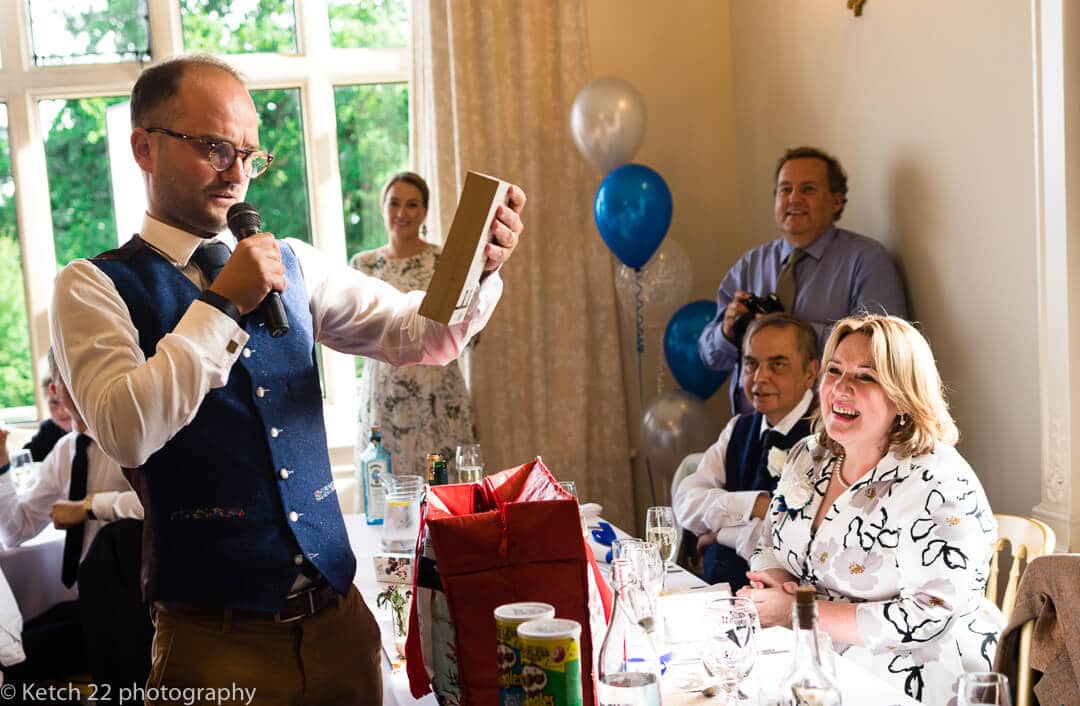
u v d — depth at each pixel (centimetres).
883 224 390
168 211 159
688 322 448
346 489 519
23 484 369
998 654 203
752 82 488
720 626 153
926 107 357
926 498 212
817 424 241
